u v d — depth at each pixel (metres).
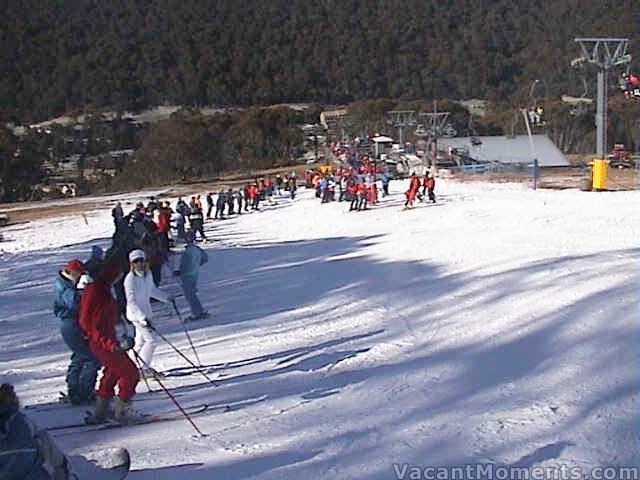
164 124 104.69
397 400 6.49
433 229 21.67
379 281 13.29
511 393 6.50
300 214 33.41
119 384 6.24
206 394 7.11
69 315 6.80
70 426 6.25
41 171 93.75
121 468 4.91
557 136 84.69
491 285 11.83
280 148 106.44
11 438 4.32
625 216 21.89
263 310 11.53
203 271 16.94
